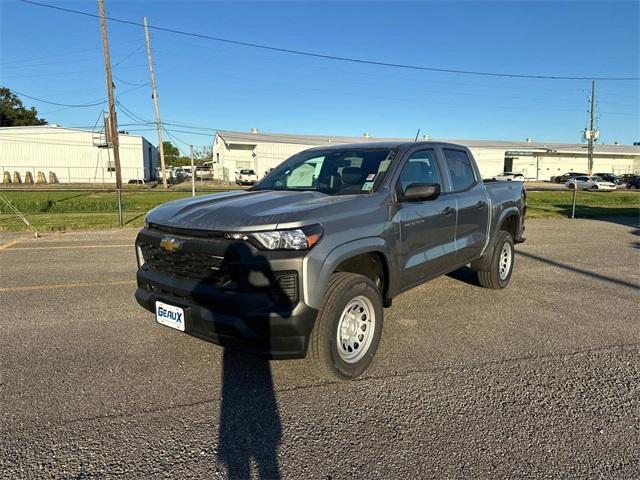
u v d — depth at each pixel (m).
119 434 2.75
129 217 13.88
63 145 49.00
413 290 5.91
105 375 3.50
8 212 15.35
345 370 3.34
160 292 3.40
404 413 3.00
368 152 4.28
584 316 4.92
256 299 2.87
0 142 47.25
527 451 2.59
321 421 2.90
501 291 5.88
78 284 6.14
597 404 3.12
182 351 3.94
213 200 3.69
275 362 3.73
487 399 3.18
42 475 2.38
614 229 12.58
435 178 4.54
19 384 3.35
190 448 2.62
